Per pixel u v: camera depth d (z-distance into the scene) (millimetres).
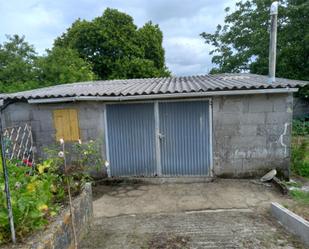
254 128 5867
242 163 6012
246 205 4660
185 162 6199
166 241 3488
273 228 3758
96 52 21766
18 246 2281
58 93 6090
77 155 6309
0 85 13789
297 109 14219
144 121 6195
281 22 13586
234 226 3861
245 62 15188
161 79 9906
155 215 4426
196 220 4141
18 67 15328
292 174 6402
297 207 4320
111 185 6125
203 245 3348
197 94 5566
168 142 6191
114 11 21688
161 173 6301
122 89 6520
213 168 6117
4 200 2438
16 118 6434
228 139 5984
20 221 2447
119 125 6258
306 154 7137
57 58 16250
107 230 3891
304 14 12688
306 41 12172
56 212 3004
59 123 6348
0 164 2691
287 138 5801
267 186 5562
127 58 21172
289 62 13211
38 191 2861
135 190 5719
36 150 6465
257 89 5375
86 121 6266
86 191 3818
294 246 3254
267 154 5906
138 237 3633
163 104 6086
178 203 4891
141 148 6281
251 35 14695
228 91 5477
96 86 8047
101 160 6250
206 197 5105
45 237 2449
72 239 3072
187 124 6078
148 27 23703
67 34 23875
